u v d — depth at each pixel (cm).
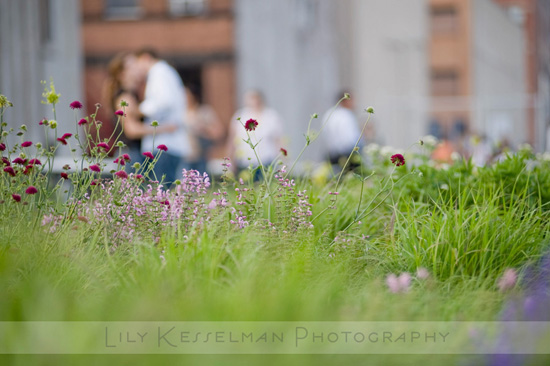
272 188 691
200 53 3431
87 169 649
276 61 3131
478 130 3055
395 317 428
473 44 6694
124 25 3478
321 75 3481
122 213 625
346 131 1683
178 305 413
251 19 3166
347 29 4009
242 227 604
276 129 1523
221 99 3438
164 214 623
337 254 582
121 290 462
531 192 741
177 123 1131
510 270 525
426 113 4016
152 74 1122
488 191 732
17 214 598
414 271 573
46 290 432
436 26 6738
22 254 516
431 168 791
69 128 1708
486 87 6719
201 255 503
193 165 1677
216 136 1753
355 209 703
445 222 602
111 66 1124
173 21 3466
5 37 1589
